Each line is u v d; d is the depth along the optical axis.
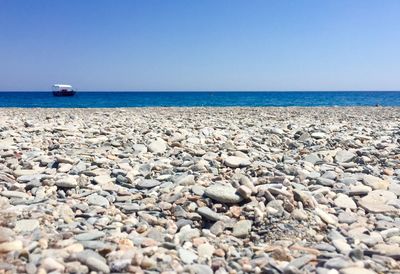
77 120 2.44
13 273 0.46
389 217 0.73
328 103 8.48
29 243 0.54
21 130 1.76
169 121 2.45
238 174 0.96
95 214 0.71
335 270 0.50
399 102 9.08
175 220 0.71
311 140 1.55
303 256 0.55
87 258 0.50
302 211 0.71
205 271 0.51
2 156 1.15
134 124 2.18
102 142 1.45
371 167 1.09
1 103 8.22
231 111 3.85
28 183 0.88
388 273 0.51
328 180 0.92
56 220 0.67
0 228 0.58
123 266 0.49
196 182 0.90
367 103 8.46
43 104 7.81
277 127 2.06
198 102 9.38
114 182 0.93
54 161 1.08
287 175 0.97
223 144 1.35
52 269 0.47
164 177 0.95
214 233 0.65
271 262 0.53
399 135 1.78
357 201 0.81
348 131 1.91
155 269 0.50
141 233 0.65
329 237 0.63
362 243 0.60
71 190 0.85
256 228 0.67
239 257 0.56
